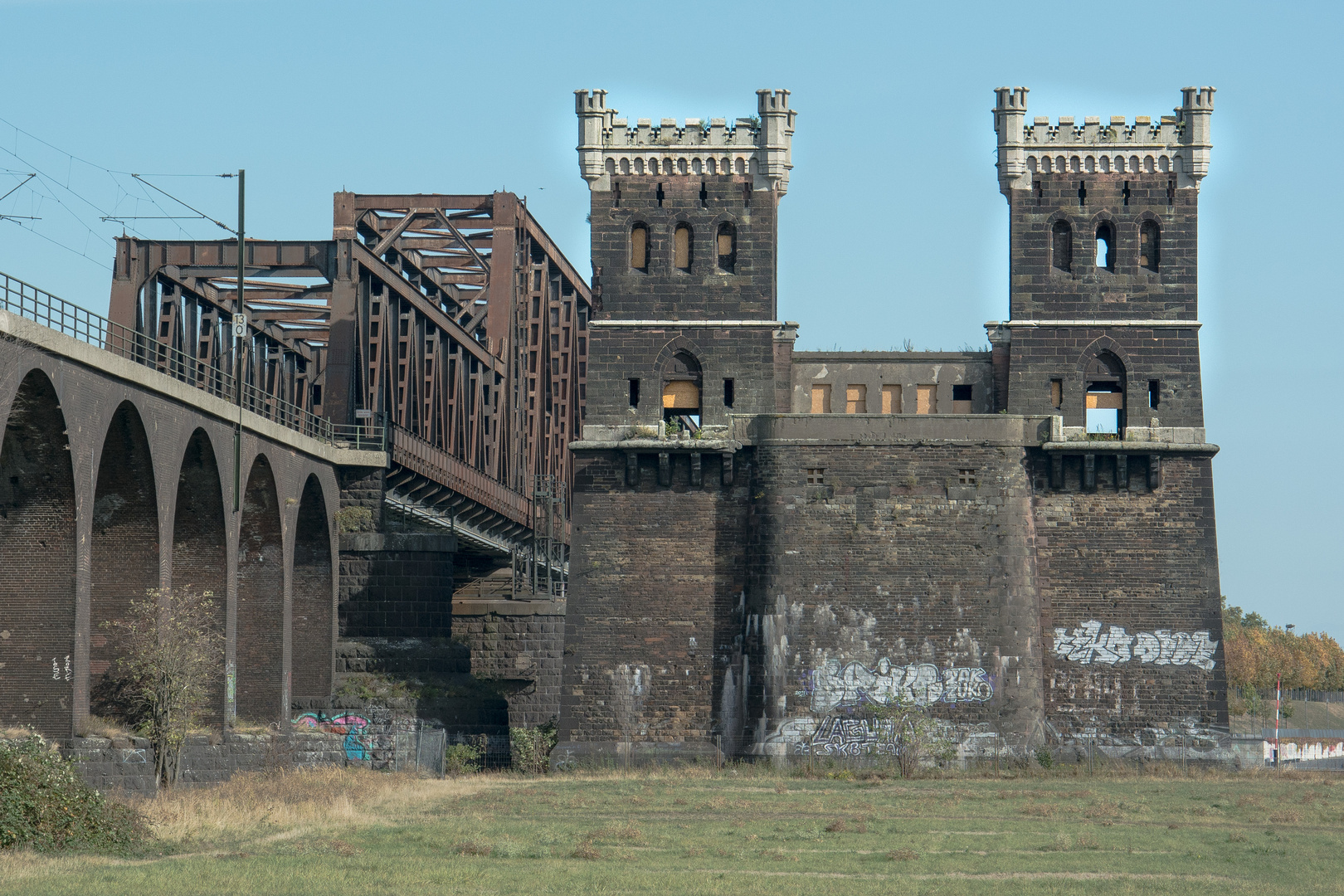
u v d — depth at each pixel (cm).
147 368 18575
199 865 11531
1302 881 11481
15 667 16975
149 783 17588
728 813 17062
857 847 13650
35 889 10038
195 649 19675
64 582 17012
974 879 11488
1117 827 15512
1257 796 19425
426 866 11781
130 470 18888
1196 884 11300
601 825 15562
